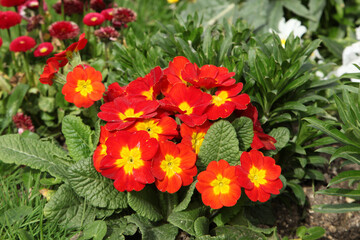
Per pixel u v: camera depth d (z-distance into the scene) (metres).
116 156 0.33
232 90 0.36
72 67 0.39
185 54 0.45
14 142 0.43
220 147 0.36
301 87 0.45
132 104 0.35
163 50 0.51
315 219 0.47
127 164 0.33
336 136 0.38
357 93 0.43
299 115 0.44
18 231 0.37
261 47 0.46
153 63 0.48
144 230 0.36
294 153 0.47
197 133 0.36
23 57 0.54
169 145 0.33
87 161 0.37
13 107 0.53
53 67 0.38
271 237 0.39
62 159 0.43
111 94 0.39
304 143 0.48
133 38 0.52
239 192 0.34
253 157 0.34
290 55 0.45
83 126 0.42
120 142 0.33
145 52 0.51
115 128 0.33
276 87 0.43
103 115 0.35
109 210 0.39
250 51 0.43
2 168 0.47
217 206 0.34
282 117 0.44
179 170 0.34
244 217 0.40
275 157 0.45
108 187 0.37
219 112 0.35
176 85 0.35
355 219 0.46
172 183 0.34
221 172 0.34
